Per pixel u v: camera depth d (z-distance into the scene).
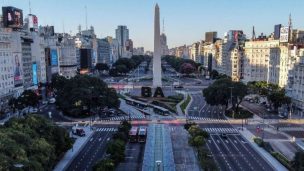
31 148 72.19
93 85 167.62
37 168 64.50
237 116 153.00
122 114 161.25
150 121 144.25
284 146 108.06
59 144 91.12
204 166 77.38
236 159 94.62
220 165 89.44
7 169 57.59
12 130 74.88
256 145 108.69
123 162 91.12
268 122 143.50
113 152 83.50
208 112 165.62
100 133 126.56
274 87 194.25
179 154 96.12
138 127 125.75
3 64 169.62
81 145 109.56
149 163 76.94
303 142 112.44
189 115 157.88
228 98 158.88
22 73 199.75
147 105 175.88
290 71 175.50
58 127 94.25
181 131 124.44
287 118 151.62
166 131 109.94
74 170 86.31
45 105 185.12
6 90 173.12
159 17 193.88
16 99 157.75
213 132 126.69
